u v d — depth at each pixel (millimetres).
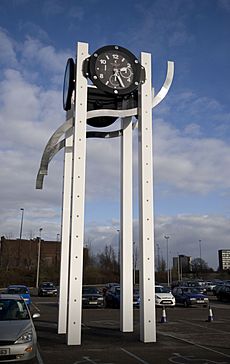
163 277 76562
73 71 12258
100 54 11883
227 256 102875
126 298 12391
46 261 65750
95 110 11789
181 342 10742
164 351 9406
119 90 11852
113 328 13312
